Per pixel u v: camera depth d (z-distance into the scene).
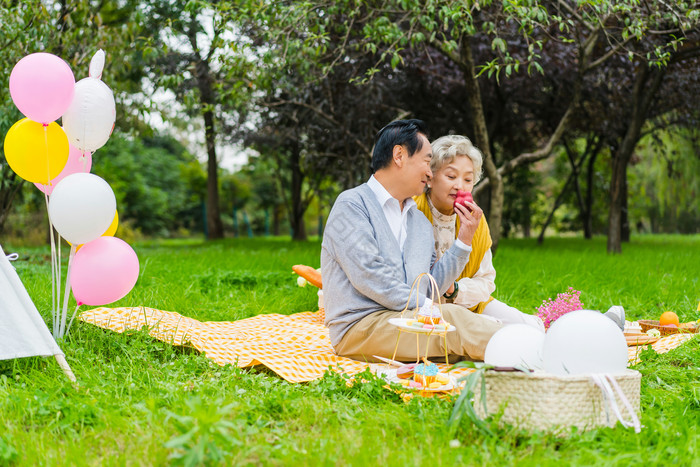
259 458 2.25
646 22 7.30
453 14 6.46
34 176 3.75
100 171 25.53
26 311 3.32
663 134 19.30
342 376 3.32
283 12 7.67
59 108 3.56
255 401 2.88
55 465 2.22
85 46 8.62
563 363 2.66
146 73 13.90
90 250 3.75
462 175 4.04
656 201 27.83
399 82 13.17
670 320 4.97
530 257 10.78
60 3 9.22
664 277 8.03
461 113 14.47
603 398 2.52
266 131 15.18
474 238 4.25
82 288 3.74
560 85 12.72
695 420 2.70
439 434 2.48
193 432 2.11
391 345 3.64
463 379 2.60
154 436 2.40
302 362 3.68
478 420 2.45
